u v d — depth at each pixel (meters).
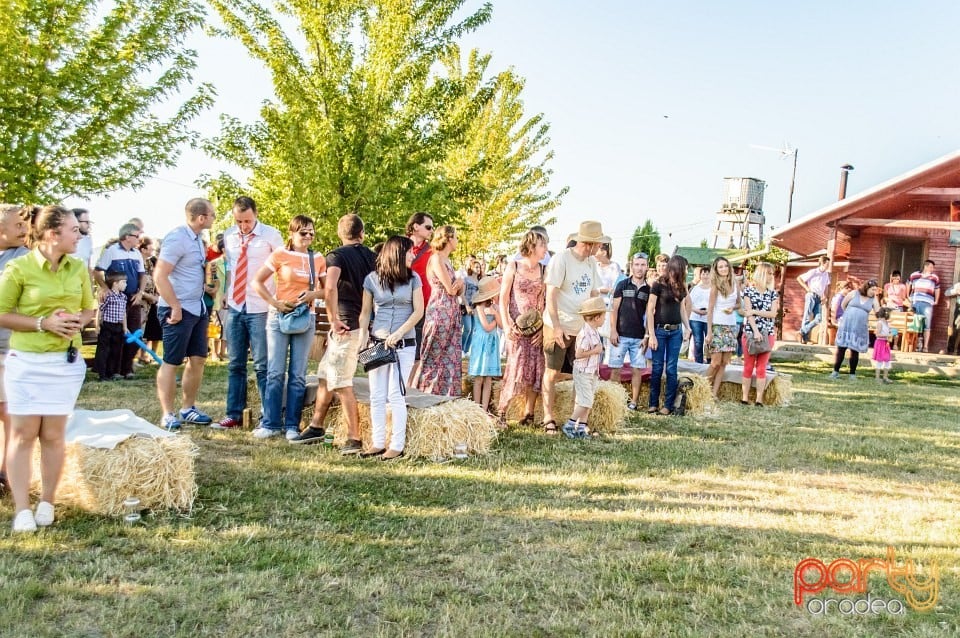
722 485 5.16
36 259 3.76
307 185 12.01
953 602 3.27
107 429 4.39
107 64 10.10
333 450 5.73
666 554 3.73
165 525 3.94
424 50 13.20
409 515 4.27
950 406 10.08
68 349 3.85
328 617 2.96
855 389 11.69
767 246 25.64
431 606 3.12
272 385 6.04
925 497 5.08
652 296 7.93
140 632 2.80
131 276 9.15
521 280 6.77
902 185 16.69
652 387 8.19
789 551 3.86
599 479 5.16
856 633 2.96
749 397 9.42
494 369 7.04
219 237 6.62
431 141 13.50
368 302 5.62
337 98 12.54
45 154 9.88
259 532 3.90
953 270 17.95
